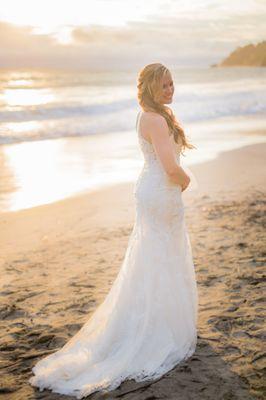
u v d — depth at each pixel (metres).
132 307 3.23
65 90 31.94
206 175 9.66
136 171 10.26
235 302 4.22
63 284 4.86
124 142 14.06
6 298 4.57
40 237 6.37
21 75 62.03
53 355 3.38
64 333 3.87
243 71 74.75
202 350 3.44
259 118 19.97
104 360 3.20
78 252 5.77
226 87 36.72
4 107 20.00
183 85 40.69
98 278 4.98
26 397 3.02
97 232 6.51
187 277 3.33
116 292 3.34
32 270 5.26
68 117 18.88
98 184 9.16
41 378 3.14
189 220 6.81
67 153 12.28
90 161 11.29
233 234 6.14
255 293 4.40
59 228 6.73
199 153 11.95
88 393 2.97
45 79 48.19
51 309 4.31
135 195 3.26
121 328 3.24
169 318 3.22
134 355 3.15
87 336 3.39
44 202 8.01
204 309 4.11
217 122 18.84
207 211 7.21
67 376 3.14
